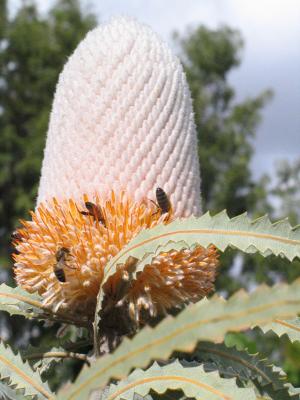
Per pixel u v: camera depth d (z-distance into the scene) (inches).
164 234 7.3
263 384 8.5
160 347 5.5
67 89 9.3
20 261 8.7
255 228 7.0
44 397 8.0
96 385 5.7
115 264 7.6
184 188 9.1
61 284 8.3
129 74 9.1
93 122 9.0
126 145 8.9
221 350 8.8
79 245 8.2
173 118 9.2
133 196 8.8
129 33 9.4
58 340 9.3
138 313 8.3
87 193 8.8
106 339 8.6
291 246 6.9
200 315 5.3
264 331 8.1
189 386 6.7
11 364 8.1
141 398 8.1
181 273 8.3
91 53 9.3
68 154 9.1
